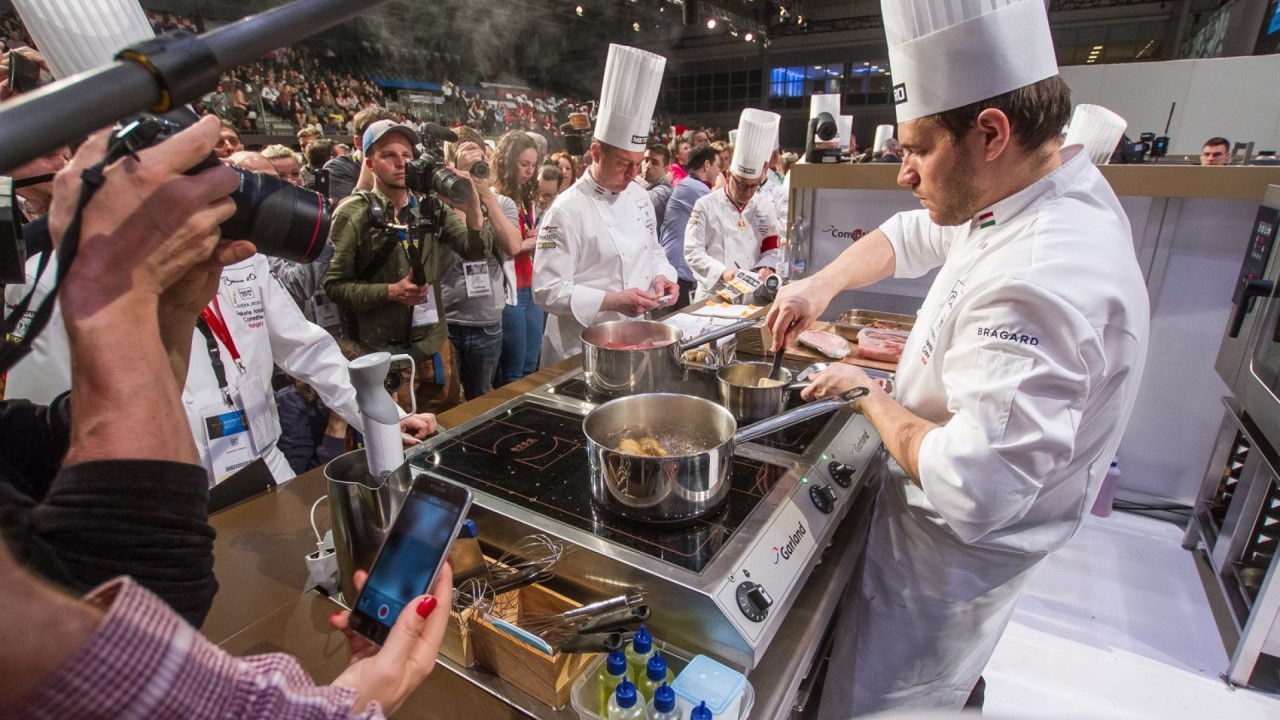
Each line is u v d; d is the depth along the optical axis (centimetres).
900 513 114
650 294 217
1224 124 529
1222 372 185
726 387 120
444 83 1180
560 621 82
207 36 36
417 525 66
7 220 42
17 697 26
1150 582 193
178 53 34
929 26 87
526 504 94
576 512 92
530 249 336
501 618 81
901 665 119
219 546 105
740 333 178
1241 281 181
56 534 42
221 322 135
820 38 1495
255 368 141
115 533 43
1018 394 77
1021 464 79
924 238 140
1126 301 83
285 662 37
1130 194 191
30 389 107
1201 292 202
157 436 45
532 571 85
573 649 73
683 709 69
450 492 67
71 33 84
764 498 95
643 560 81
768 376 133
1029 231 87
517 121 1298
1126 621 179
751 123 330
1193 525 204
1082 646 171
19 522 41
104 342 43
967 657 119
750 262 375
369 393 84
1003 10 81
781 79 1583
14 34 636
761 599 78
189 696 30
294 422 217
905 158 99
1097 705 155
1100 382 84
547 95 1410
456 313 284
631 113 216
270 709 33
